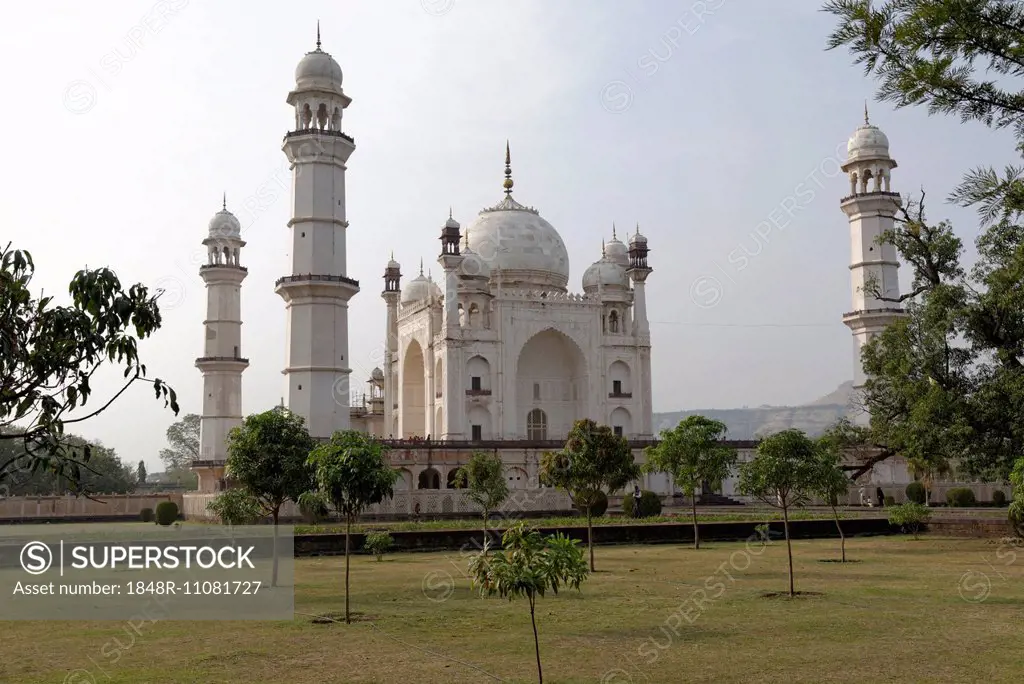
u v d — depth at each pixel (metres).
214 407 69.81
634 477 30.06
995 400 31.16
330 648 15.13
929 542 35.09
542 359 72.38
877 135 64.19
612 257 79.25
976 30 9.05
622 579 24.34
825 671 13.07
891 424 36.69
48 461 9.34
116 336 9.31
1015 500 27.06
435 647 15.13
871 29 9.25
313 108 58.22
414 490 51.69
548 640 15.66
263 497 25.50
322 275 56.34
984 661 13.66
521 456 62.09
